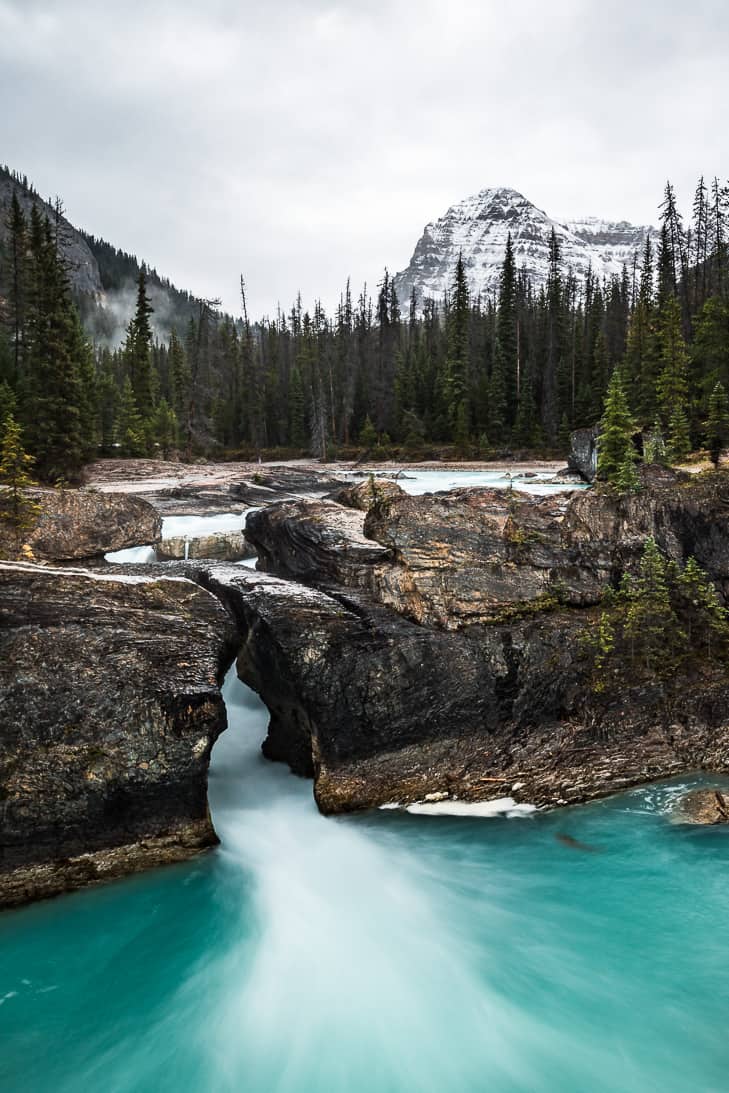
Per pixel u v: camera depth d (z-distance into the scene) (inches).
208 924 450.0
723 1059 351.3
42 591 490.0
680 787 542.3
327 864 500.1
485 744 559.8
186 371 3262.8
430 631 577.0
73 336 1971.0
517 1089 338.6
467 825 521.3
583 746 561.9
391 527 661.3
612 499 714.2
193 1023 378.6
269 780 594.9
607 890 465.4
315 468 2593.5
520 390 2965.1
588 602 657.0
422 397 3282.5
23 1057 356.2
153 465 1920.5
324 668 533.3
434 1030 374.3
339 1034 373.4
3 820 426.9
